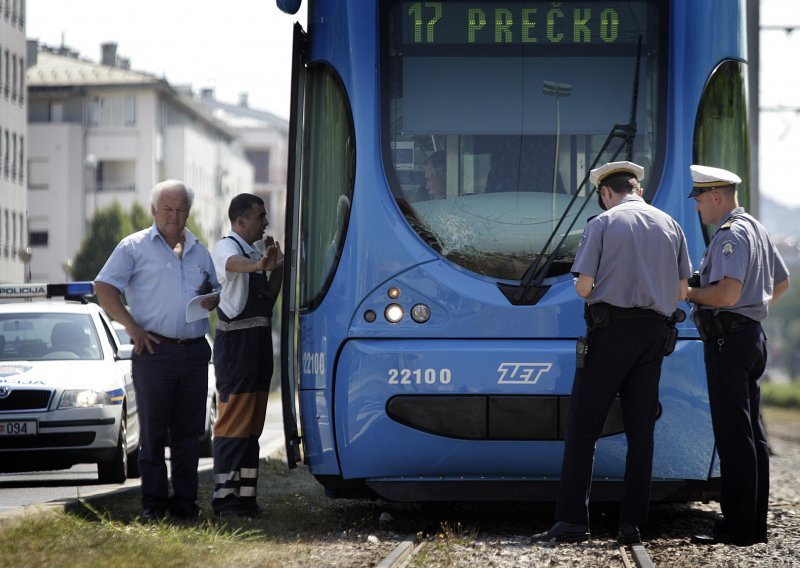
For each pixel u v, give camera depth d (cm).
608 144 3084
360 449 3031
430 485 3016
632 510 2725
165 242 3128
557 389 2959
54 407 4416
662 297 2683
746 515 2791
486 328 2992
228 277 3228
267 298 3288
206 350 3161
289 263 3050
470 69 3108
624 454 2992
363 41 3119
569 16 3119
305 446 3173
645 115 3100
